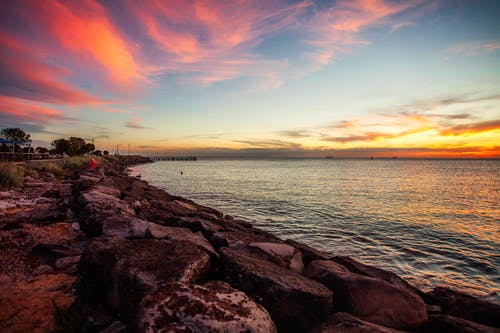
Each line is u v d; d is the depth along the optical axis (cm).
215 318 286
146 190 1895
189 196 2475
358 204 2109
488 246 1141
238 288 429
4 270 497
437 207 2042
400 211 1866
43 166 2575
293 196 2494
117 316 374
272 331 316
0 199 1159
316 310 408
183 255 437
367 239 1219
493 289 775
